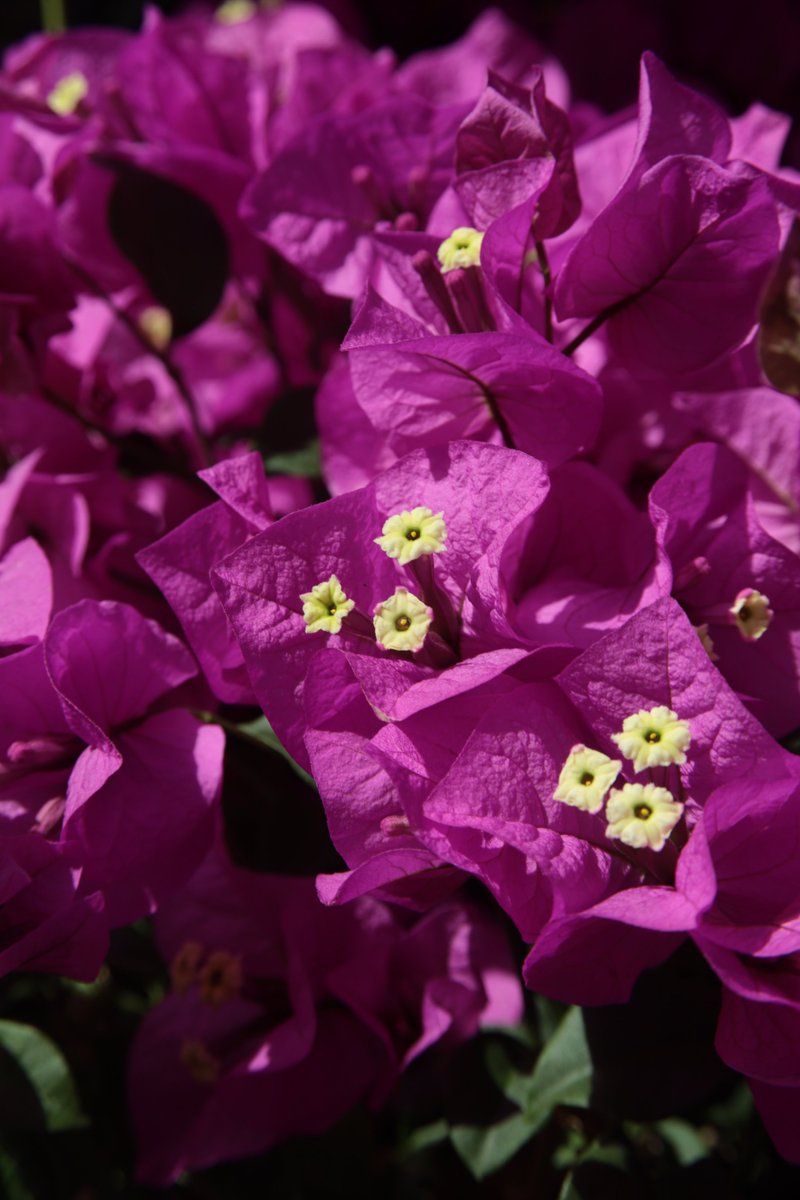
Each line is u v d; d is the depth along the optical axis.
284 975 0.32
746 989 0.26
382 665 0.28
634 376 0.31
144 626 0.29
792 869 0.27
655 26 0.43
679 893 0.26
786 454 0.31
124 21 0.51
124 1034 0.35
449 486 0.28
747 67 0.43
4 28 0.51
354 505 0.29
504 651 0.28
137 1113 0.32
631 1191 0.30
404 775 0.27
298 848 0.30
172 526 0.34
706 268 0.29
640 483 0.31
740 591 0.29
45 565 0.31
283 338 0.37
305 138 0.32
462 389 0.29
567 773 0.27
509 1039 0.31
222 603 0.28
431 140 0.33
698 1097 0.28
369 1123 0.33
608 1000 0.27
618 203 0.28
